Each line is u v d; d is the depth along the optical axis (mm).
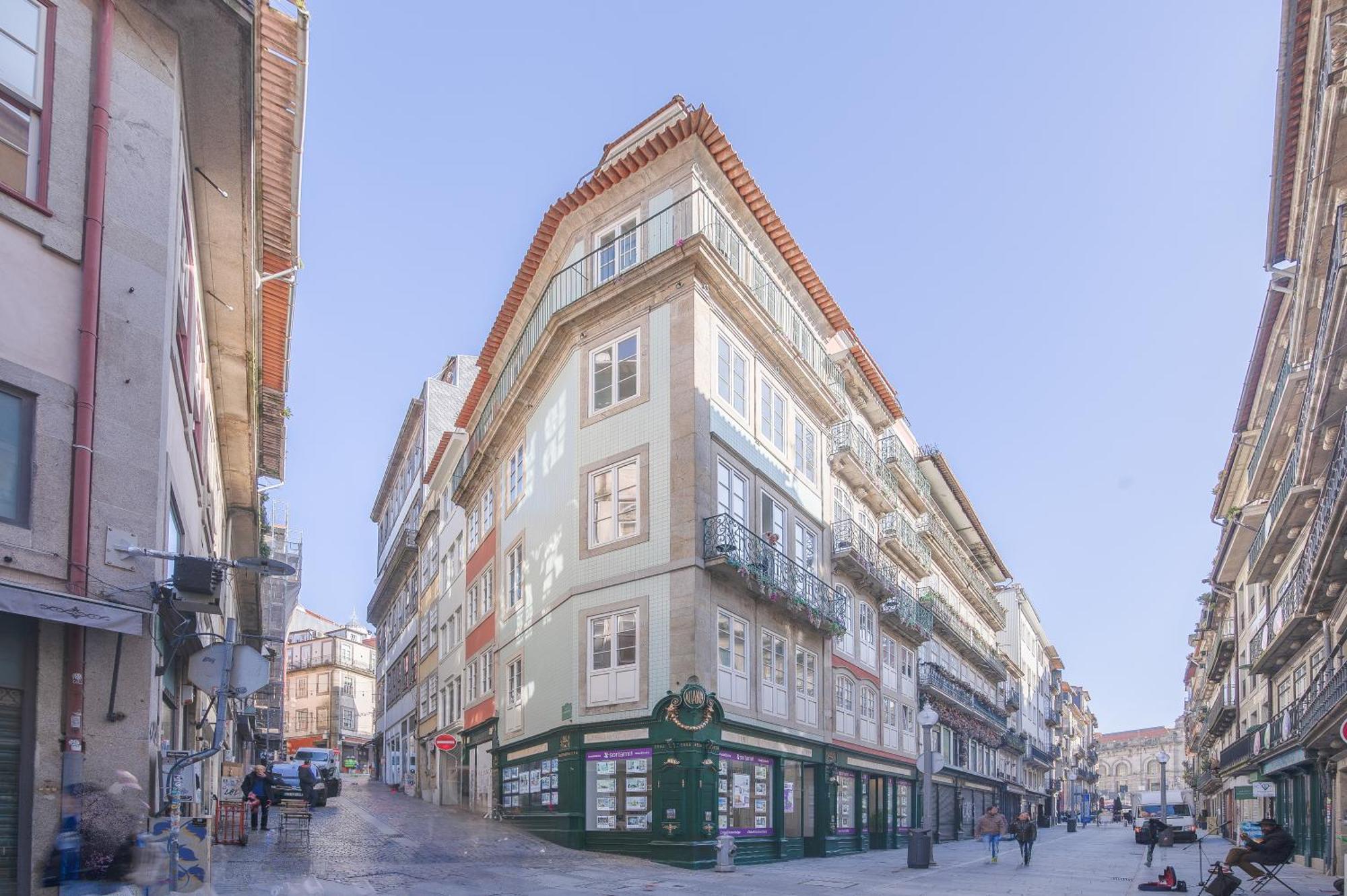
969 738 46656
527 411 25656
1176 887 16438
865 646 29969
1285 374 21594
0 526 8102
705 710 18281
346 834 20250
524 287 26281
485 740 28094
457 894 12859
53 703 8281
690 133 20797
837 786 25859
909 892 15852
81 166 9258
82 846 8148
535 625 23375
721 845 17453
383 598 55375
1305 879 20906
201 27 10422
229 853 15453
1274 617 30406
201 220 13742
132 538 9188
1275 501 24922
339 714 75375
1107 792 151625
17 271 8531
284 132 13117
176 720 13414
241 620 28438
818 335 27875
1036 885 17578
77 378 8898
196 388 14375
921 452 41250
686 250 19984
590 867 16641
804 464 25797
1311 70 14172
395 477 54469
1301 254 17641
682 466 19484
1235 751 39562
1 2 8789
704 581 19156
